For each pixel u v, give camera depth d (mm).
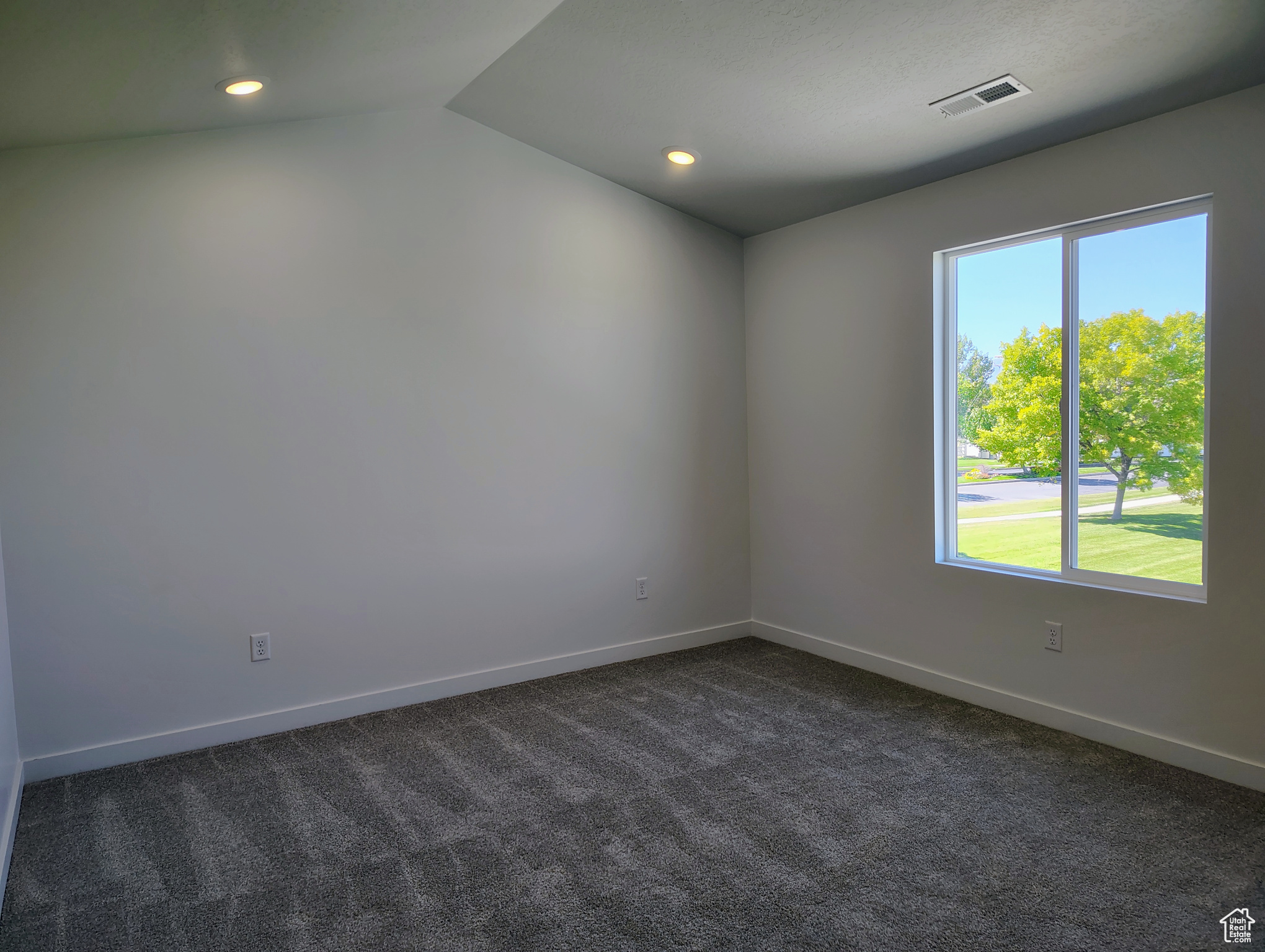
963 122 2990
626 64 2953
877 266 3867
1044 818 2486
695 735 3207
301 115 3252
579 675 4016
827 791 2699
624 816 2553
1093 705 3062
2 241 2832
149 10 2033
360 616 3502
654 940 1934
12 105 2426
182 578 3139
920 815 2521
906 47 2564
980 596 3463
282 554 3326
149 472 3070
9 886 2219
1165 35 2322
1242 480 2602
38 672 2908
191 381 3133
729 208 4199
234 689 3248
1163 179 2775
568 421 4027
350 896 2143
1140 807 2531
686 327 4434
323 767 2967
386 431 3539
